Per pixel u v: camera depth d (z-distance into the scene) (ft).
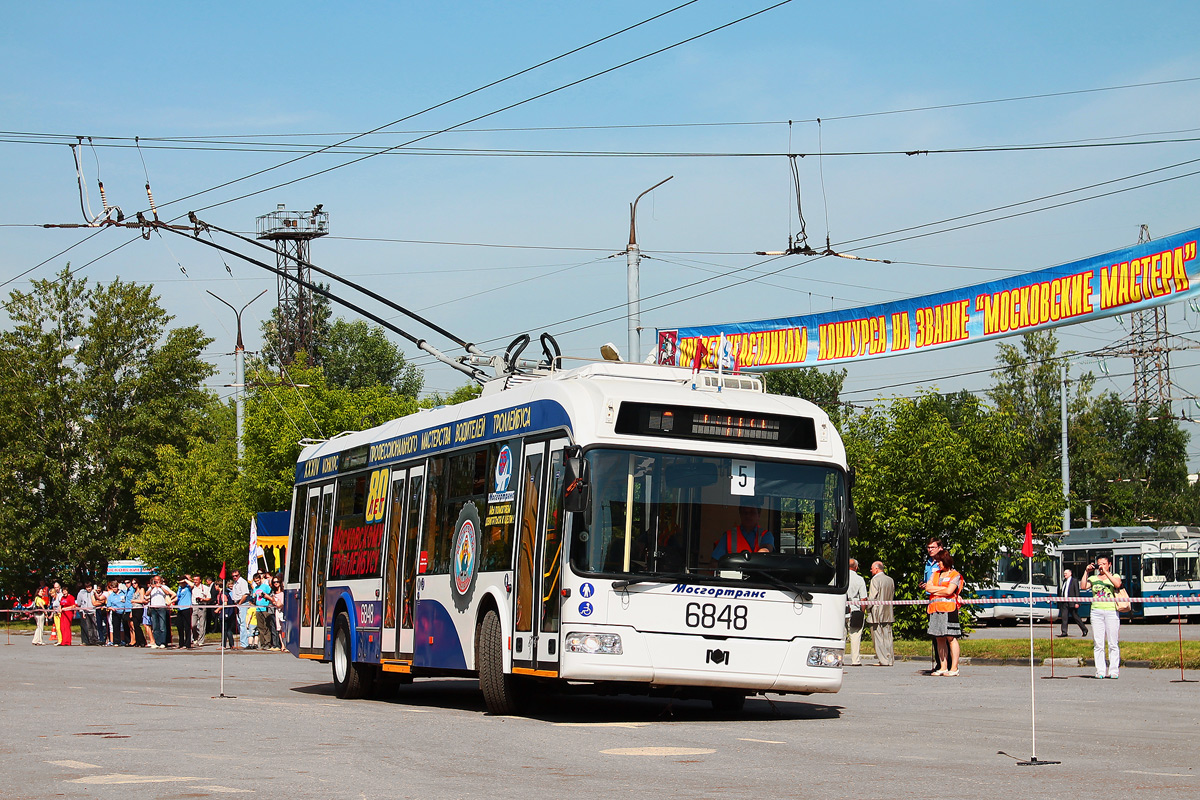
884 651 79.20
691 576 41.29
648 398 42.19
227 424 198.49
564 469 40.50
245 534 140.36
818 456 43.55
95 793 26.58
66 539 200.64
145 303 209.15
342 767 30.71
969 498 95.04
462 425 50.72
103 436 203.31
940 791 26.20
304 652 64.95
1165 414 248.73
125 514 206.39
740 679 41.29
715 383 45.78
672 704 52.70
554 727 40.98
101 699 55.16
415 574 52.85
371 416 146.00
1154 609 156.04
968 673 71.10
